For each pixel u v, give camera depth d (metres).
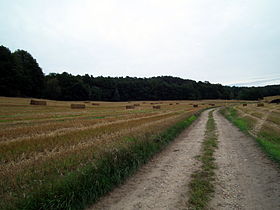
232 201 3.87
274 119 17.39
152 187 4.69
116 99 104.94
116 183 4.86
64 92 85.19
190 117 22.42
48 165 4.99
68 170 4.66
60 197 3.52
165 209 3.66
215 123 18.55
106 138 8.57
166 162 6.72
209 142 9.74
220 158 6.97
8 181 3.94
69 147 7.25
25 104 37.81
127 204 3.92
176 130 12.48
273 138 9.33
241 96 121.12
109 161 5.20
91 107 42.16
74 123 14.90
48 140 8.44
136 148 6.70
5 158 5.79
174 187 4.63
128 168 5.53
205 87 128.00
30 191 3.50
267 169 5.61
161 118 18.47
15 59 65.88
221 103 83.81
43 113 24.61
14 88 61.88
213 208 3.64
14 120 16.91
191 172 5.62
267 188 4.39
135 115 23.52
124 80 129.25
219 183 4.77
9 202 3.16
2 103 36.09
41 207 3.28
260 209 3.55
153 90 115.69
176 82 147.50
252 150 7.91
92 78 117.81
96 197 4.11
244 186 4.55
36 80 72.94
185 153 7.85
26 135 10.05
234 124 17.28
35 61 75.94
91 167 4.58
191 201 3.92
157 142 8.71
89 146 7.03
